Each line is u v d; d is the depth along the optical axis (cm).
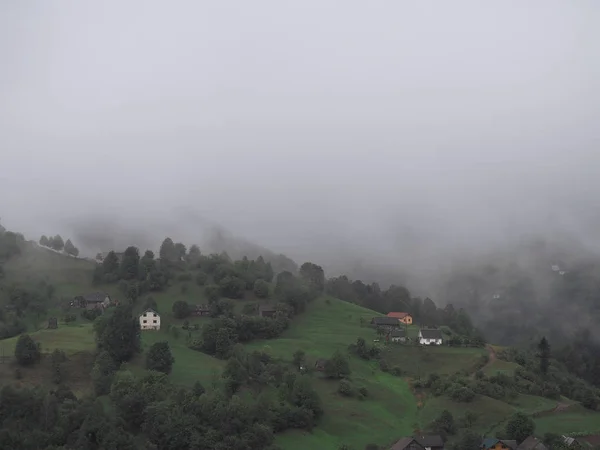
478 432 15000
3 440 10781
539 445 13788
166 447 11975
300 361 18062
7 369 14575
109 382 13788
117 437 11256
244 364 16075
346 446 13712
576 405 17038
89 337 17025
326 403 16050
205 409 12825
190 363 16900
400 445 13512
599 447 13988
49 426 11506
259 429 12925
